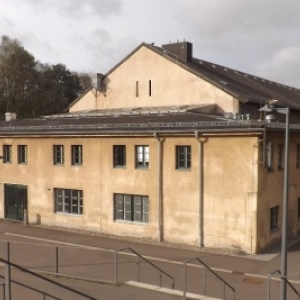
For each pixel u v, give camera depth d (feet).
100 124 83.97
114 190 80.94
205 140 71.82
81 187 84.89
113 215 81.25
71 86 272.92
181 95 105.19
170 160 75.15
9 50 212.43
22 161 93.91
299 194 83.05
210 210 71.92
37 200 90.79
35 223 90.89
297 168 82.53
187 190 73.82
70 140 85.87
